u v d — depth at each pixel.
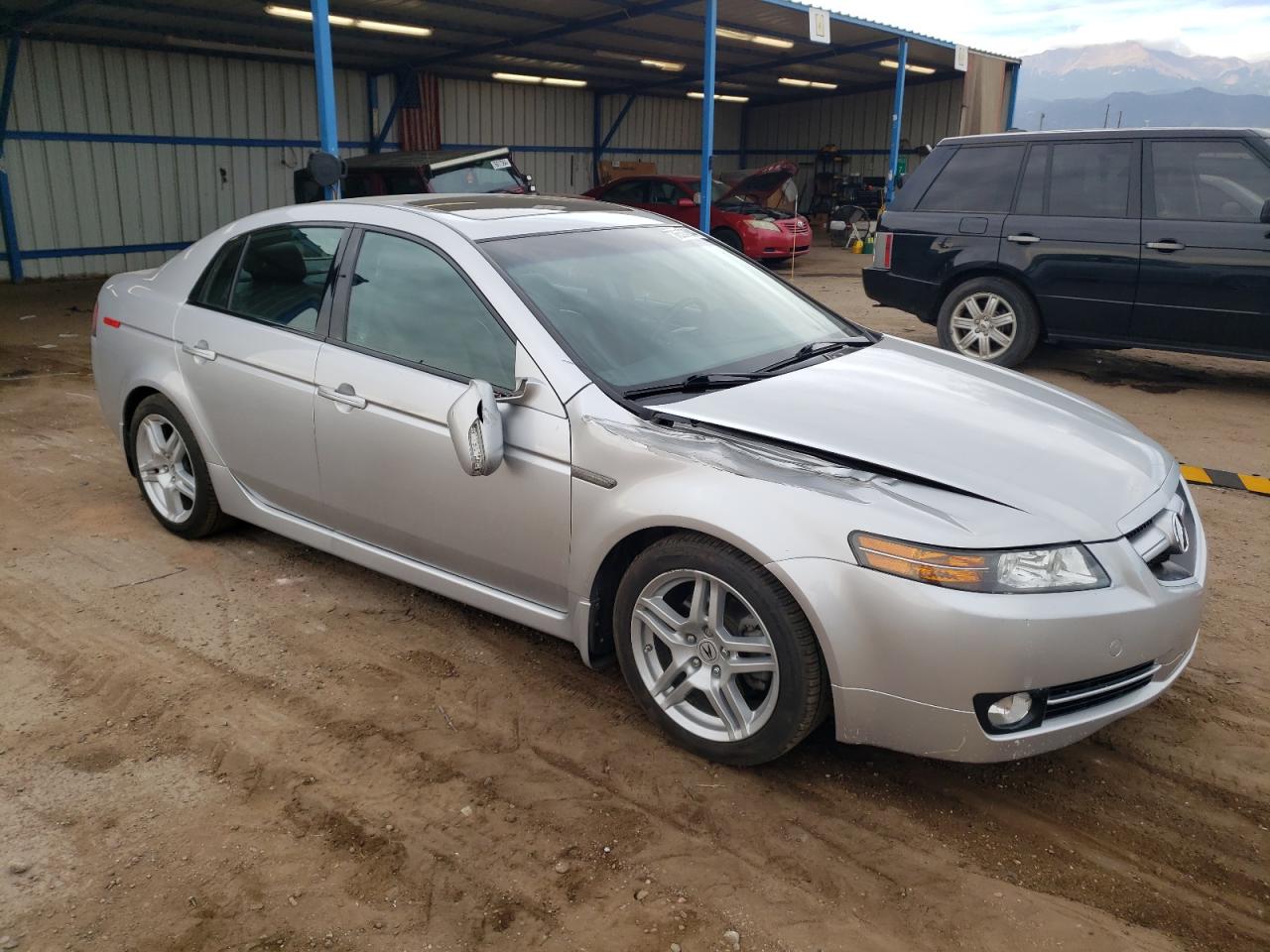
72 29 14.11
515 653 3.38
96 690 3.11
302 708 3.02
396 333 3.28
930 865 2.36
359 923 2.15
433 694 3.11
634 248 3.60
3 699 3.05
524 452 2.90
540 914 2.18
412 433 3.15
